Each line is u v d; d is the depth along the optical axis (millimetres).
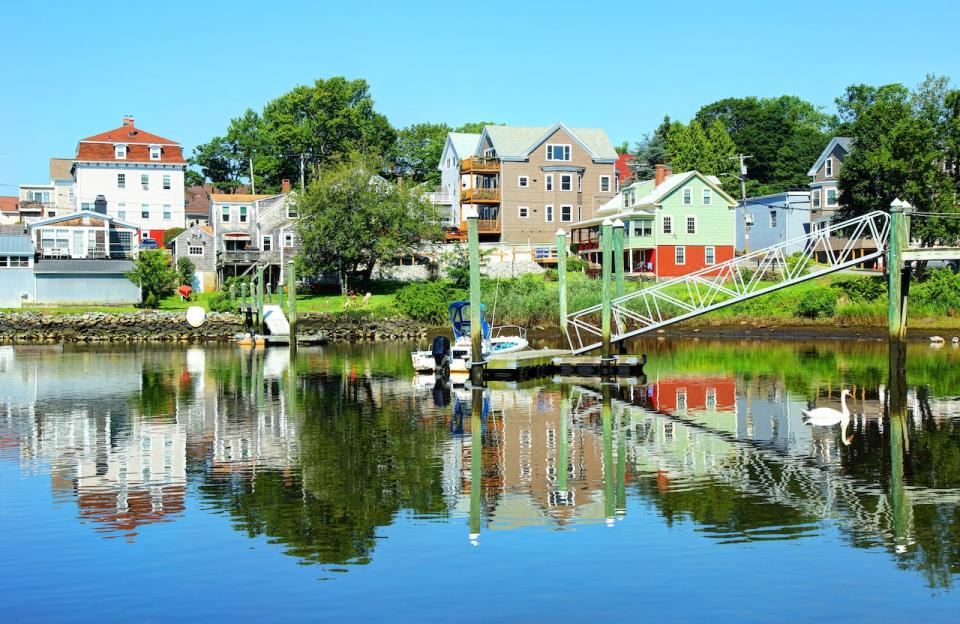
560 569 16703
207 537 18578
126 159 106625
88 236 88062
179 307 81125
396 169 132750
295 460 25469
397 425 30922
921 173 68125
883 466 24094
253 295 71188
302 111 123875
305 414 33219
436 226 84250
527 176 96562
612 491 21953
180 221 108938
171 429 30219
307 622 14578
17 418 32438
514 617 14688
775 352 54406
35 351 60938
